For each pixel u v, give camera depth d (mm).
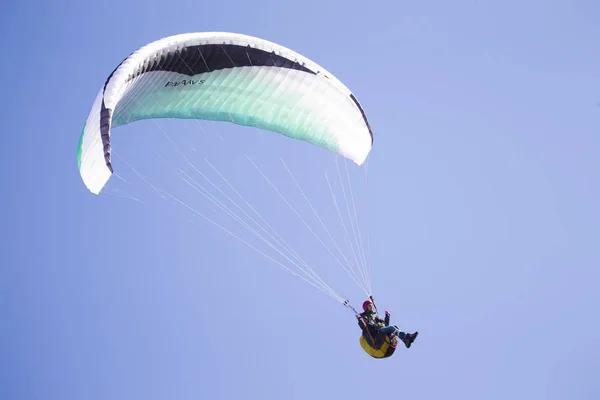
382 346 48188
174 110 51844
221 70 51312
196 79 51062
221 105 52844
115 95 44531
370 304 50219
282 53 52031
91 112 44938
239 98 52844
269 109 53656
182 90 51188
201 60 50281
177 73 50062
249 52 51188
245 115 53625
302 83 53281
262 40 51656
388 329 47469
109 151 42719
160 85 49969
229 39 50375
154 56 47531
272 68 52188
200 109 52469
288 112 54000
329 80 53750
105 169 42531
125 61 46125
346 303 49281
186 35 49250
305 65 52812
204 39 49531
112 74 45625
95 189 43094
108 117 43531
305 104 53938
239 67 51562
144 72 47812
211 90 52000
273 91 53062
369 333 48531
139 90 49156
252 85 52500
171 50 48375
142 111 50781
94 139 43344
